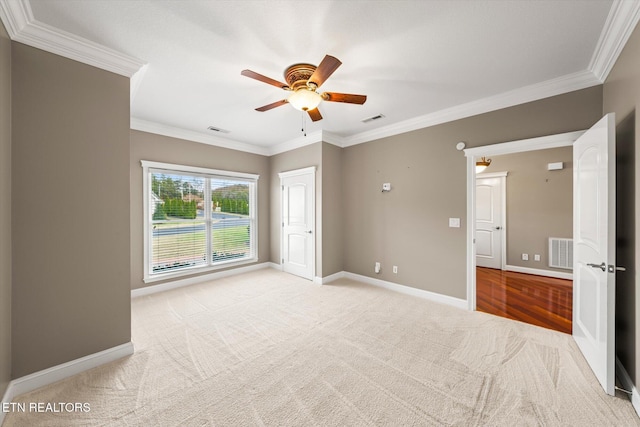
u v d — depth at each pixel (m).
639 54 1.54
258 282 4.11
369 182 4.05
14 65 1.65
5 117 1.57
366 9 1.58
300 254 4.44
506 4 1.54
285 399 1.62
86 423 1.44
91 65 1.94
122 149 2.09
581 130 2.34
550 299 3.40
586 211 2.04
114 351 2.03
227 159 4.46
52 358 1.78
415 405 1.58
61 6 1.54
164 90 2.63
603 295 1.72
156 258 3.71
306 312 2.96
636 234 1.61
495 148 2.81
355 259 4.27
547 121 2.51
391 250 3.78
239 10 1.59
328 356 2.09
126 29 1.75
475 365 1.97
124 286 2.10
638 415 1.48
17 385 1.64
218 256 4.39
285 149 4.70
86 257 1.92
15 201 1.65
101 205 1.99
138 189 3.50
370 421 1.46
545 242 4.52
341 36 1.83
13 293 1.65
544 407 1.56
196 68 2.24
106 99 2.01
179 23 1.70
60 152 1.81
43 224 1.75
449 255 3.20
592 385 1.74
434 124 3.31
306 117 3.40
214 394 1.67
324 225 4.10
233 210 4.61
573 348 2.20
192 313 2.92
